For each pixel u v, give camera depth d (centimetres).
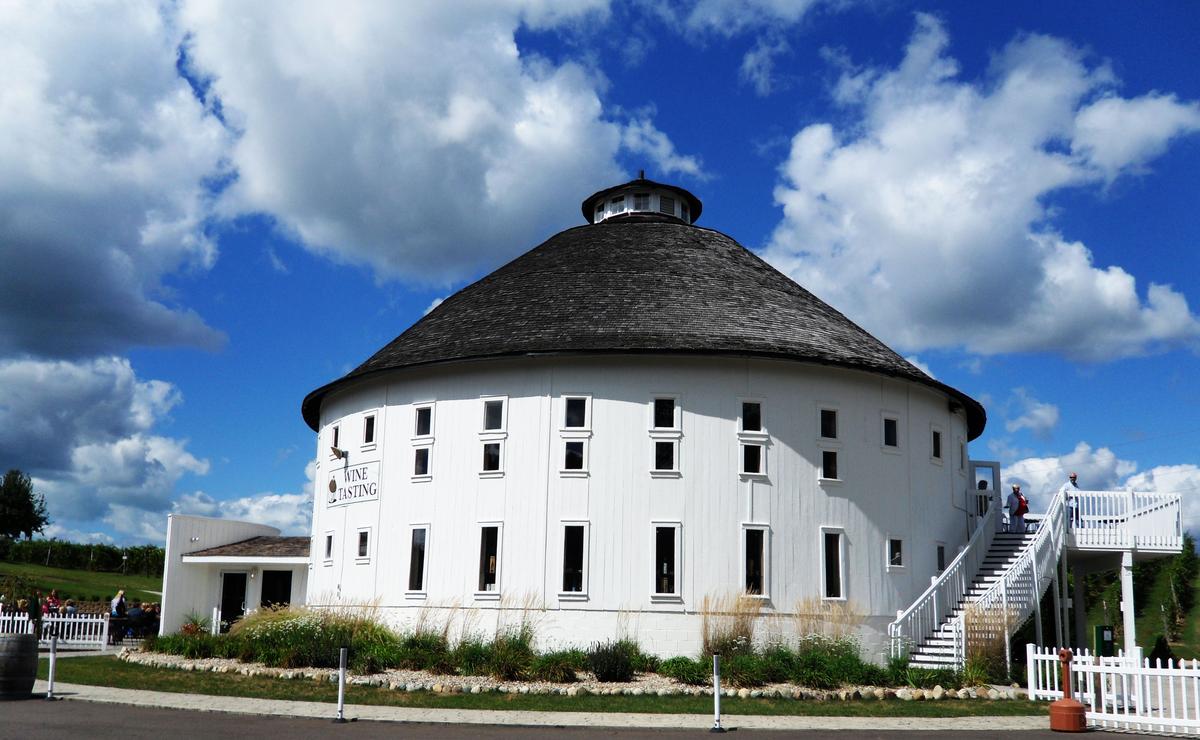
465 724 1756
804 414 2977
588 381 2936
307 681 2325
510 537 2895
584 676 2414
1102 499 3112
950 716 1997
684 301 3142
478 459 2992
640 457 2877
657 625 2769
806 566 2875
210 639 2794
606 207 4128
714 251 3591
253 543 4241
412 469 3111
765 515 2869
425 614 2950
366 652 2538
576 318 3058
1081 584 3669
